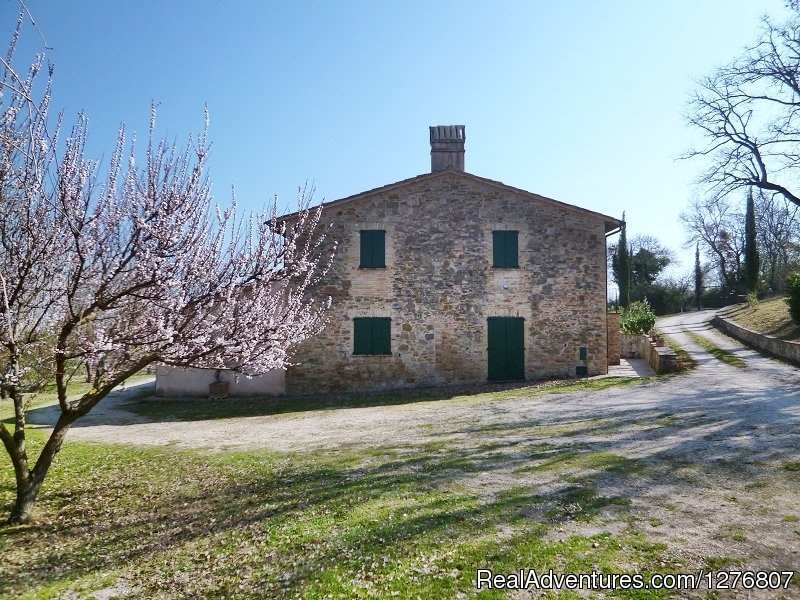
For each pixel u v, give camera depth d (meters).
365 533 4.52
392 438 8.30
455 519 4.65
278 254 6.27
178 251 5.06
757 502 4.72
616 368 16.66
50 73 4.68
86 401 5.81
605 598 3.36
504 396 12.30
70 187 4.66
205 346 5.55
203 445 8.88
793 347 14.52
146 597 3.89
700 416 8.46
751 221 32.44
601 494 5.11
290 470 6.77
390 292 14.95
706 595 3.33
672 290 46.06
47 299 5.08
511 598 3.40
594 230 15.28
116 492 6.54
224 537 4.84
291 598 3.63
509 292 15.09
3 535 5.29
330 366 14.81
